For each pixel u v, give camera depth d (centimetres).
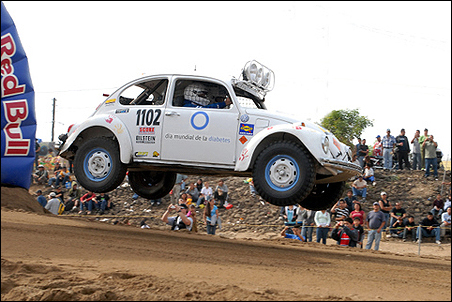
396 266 661
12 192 1134
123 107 820
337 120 2289
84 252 564
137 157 795
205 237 856
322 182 845
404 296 435
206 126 767
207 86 802
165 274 465
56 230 707
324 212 1396
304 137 718
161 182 947
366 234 1741
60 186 2333
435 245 1627
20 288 385
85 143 818
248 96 837
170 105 793
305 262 627
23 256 515
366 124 2319
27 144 830
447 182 2177
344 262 660
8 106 807
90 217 2002
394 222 1755
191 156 769
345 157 786
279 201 712
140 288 397
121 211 2108
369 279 524
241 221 1995
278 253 699
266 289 414
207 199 2070
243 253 658
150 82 832
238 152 753
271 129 734
